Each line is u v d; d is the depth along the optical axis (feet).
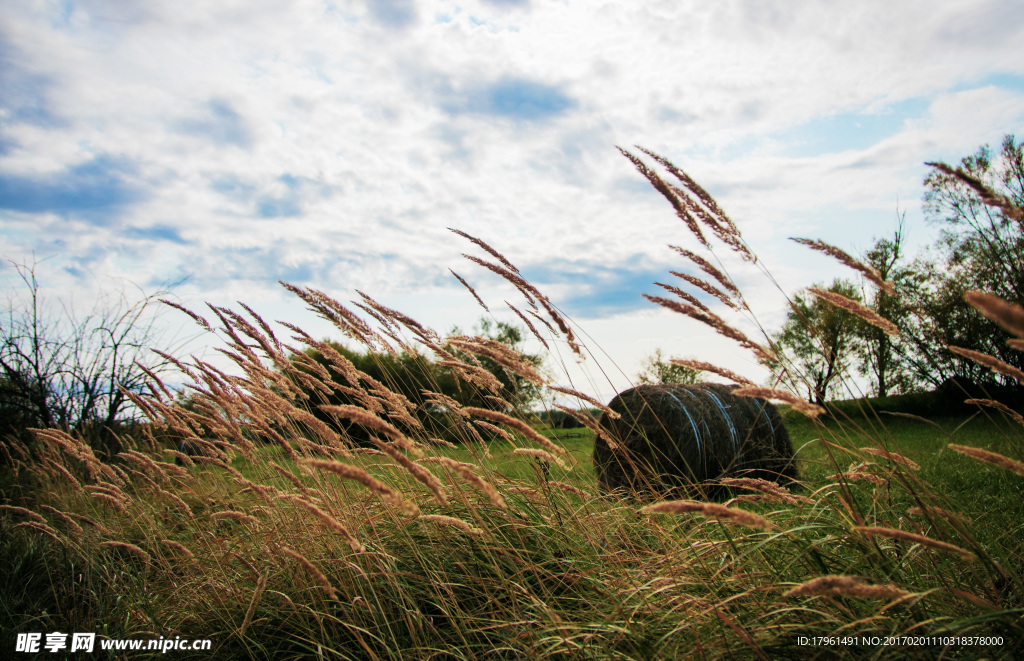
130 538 12.56
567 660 6.28
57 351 24.53
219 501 11.41
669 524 8.41
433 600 7.92
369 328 10.68
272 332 11.01
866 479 7.30
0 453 23.15
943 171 5.11
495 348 8.44
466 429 9.75
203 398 12.36
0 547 12.53
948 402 38.14
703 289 7.25
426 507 9.36
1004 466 4.63
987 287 49.16
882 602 5.68
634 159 7.33
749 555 6.90
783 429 21.34
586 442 19.76
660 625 6.41
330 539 8.58
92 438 23.25
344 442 10.60
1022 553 6.74
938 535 6.12
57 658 8.59
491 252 9.68
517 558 8.10
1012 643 4.93
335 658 7.57
